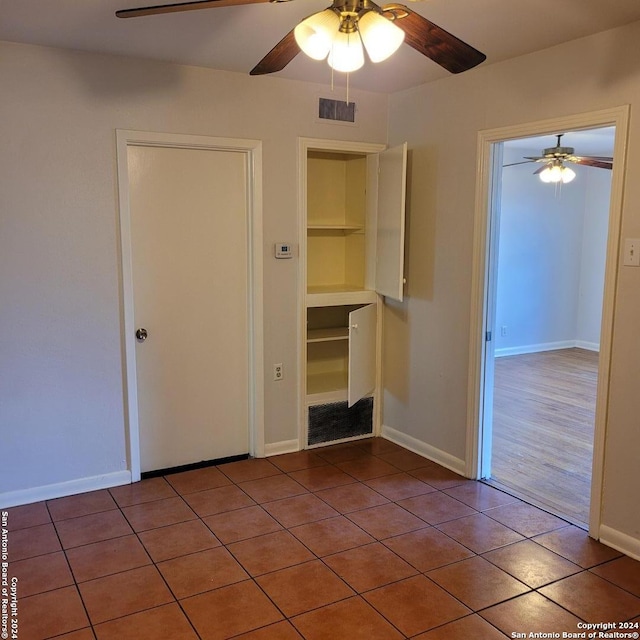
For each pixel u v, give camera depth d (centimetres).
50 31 285
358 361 415
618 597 250
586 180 777
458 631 229
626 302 276
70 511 325
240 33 288
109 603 245
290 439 417
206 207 371
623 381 280
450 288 376
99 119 328
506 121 329
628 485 282
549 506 335
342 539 297
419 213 396
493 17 260
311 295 407
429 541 295
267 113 375
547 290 777
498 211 354
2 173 307
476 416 366
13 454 328
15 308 318
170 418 377
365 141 412
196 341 379
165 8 189
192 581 261
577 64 290
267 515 322
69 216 326
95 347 342
